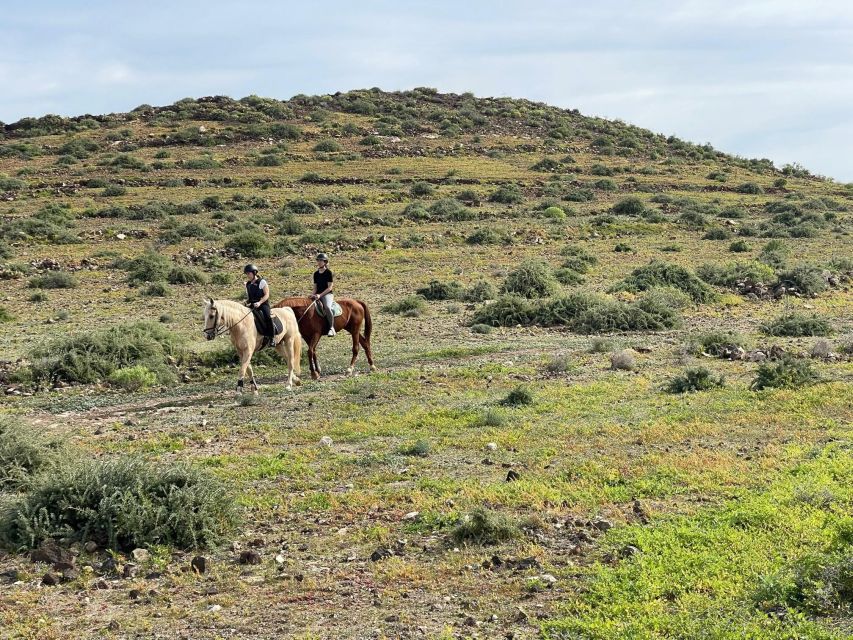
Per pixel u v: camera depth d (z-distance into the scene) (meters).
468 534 9.17
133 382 18.77
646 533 8.81
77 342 20.02
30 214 55.34
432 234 49.34
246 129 97.69
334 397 16.89
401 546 9.12
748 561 7.85
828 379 15.96
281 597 7.96
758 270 33.16
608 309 24.89
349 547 9.21
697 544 8.46
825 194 79.88
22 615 7.72
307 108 115.75
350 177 75.50
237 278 36.88
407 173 79.69
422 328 25.52
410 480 11.55
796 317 23.67
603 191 75.12
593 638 6.73
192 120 105.50
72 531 9.23
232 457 12.84
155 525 9.27
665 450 12.27
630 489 10.52
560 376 18.08
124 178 72.75
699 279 30.81
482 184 75.19
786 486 9.98
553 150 99.44
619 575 7.88
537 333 24.48
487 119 115.81
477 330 24.59
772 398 14.80
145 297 32.44
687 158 103.38
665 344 21.84
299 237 48.88
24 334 25.27
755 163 104.38
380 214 58.09
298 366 18.66
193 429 14.83
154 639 7.20
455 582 8.11
